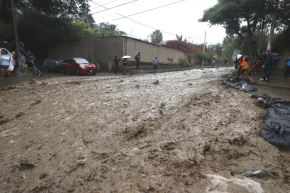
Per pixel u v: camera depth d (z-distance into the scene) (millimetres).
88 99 10242
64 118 7648
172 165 4656
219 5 24328
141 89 12445
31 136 6328
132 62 28906
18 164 4914
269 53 15164
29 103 10055
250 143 5629
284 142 5516
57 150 5430
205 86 13078
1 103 10312
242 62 18812
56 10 31094
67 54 32562
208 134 6070
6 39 29578
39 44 33156
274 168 4656
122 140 5770
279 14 20953
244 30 26047
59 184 4207
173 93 11047
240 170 4574
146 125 6652
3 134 6578
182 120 7082
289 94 11492
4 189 4156
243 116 7504
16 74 18891
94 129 6531
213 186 4059
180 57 42219
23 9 30328
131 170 4523
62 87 14156
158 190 3963
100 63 28766
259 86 13836
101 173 4461
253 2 20406
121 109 8328
